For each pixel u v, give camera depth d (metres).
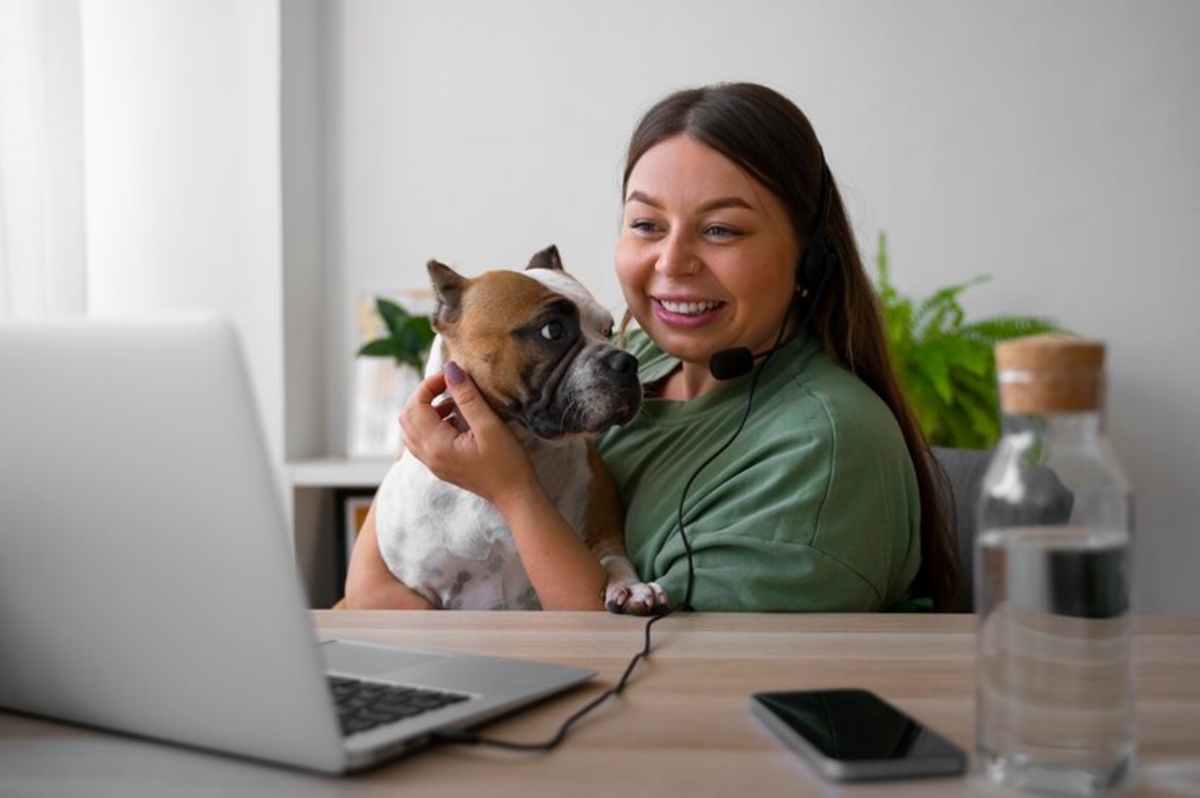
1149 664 0.87
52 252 2.70
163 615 0.66
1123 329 3.17
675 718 0.74
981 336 3.04
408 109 3.34
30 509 0.69
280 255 3.10
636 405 1.43
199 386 0.61
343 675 0.82
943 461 1.76
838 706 0.73
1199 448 3.15
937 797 0.59
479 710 0.72
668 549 1.33
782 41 3.24
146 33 3.17
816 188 1.46
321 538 3.19
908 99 3.21
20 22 2.57
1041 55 3.17
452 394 1.41
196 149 3.15
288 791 0.62
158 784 0.63
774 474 1.29
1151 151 3.15
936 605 1.52
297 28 3.19
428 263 1.49
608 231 3.30
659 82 3.27
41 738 0.72
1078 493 0.59
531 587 1.53
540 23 3.30
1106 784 0.59
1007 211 3.19
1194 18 3.13
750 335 1.44
